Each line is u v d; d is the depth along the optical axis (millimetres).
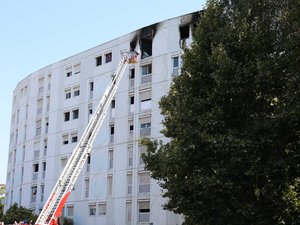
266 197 15188
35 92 53688
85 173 44406
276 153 15047
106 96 29719
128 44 43500
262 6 16969
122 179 40938
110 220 41000
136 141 40375
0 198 74812
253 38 16172
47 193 48438
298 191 15352
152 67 40844
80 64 48312
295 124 14758
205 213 15961
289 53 15289
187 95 16641
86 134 27375
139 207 39188
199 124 15781
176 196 16297
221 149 14906
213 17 17531
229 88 15547
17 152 55812
